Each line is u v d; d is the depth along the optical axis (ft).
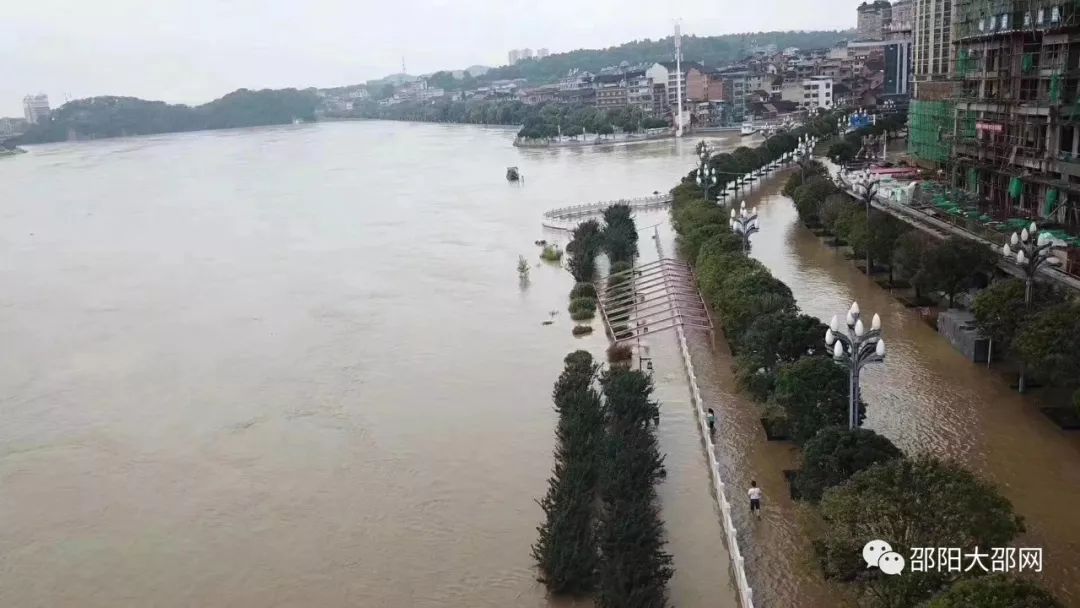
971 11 376.07
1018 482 162.20
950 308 259.80
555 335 286.66
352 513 181.16
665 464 183.21
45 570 169.48
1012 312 201.26
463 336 293.23
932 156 480.23
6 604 159.22
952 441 180.55
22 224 597.11
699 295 299.38
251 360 283.79
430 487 189.26
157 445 222.69
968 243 257.55
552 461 195.93
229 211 614.75
